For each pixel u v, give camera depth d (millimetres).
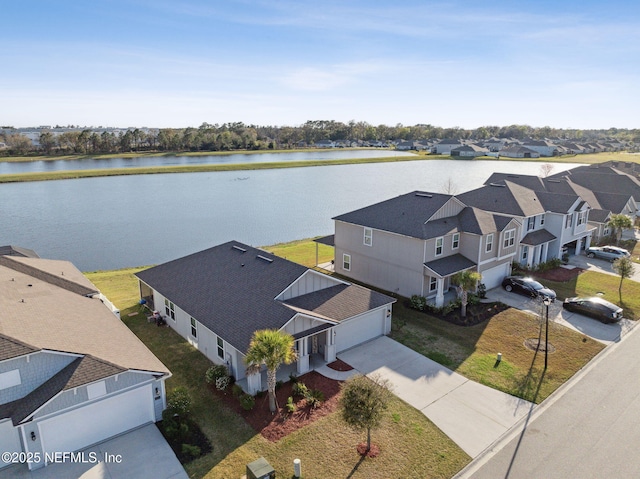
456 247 30359
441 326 25234
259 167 122625
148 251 46156
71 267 28109
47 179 97000
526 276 34031
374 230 30938
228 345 19469
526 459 14891
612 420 16906
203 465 14602
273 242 49594
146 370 16266
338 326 21750
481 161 143625
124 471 14328
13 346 14320
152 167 117500
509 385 19250
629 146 193750
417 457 14969
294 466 14086
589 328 24984
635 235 47594
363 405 14531
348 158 151750
